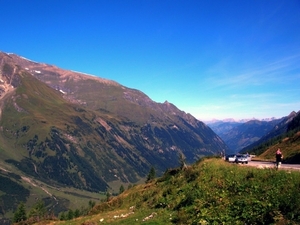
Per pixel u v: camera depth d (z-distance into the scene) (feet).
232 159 193.36
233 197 82.48
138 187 203.10
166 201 116.37
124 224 100.73
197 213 81.66
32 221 241.55
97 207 185.78
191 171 134.31
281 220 59.72
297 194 65.77
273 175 85.51
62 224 161.68
